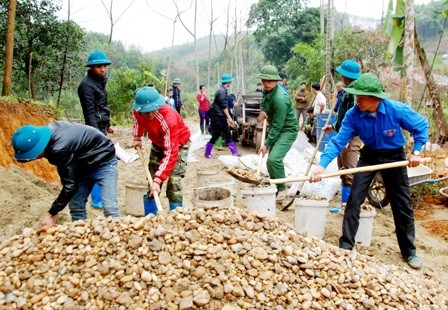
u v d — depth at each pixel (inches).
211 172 250.2
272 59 1322.6
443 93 513.7
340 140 172.4
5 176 192.7
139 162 350.3
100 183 157.2
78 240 127.0
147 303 111.2
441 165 339.3
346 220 177.3
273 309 114.9
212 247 123.9
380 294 129.3
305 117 516.4
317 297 120.8
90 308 110.1
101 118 209.9
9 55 384.8
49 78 609.6
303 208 191.5
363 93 158.6
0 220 167.2
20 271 121.3
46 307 111.1
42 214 175.9
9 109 282.4
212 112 372.2
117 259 120.2
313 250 136.6
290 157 288.2
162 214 134.4
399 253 191.0
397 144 170.6
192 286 114.6
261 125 395.5
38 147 129.9
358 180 176.2
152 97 155.7
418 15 1068.5
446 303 138.6
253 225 137.3
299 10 1252.5
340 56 633.0
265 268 123.3
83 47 621.6
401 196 175.8
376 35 608.1
